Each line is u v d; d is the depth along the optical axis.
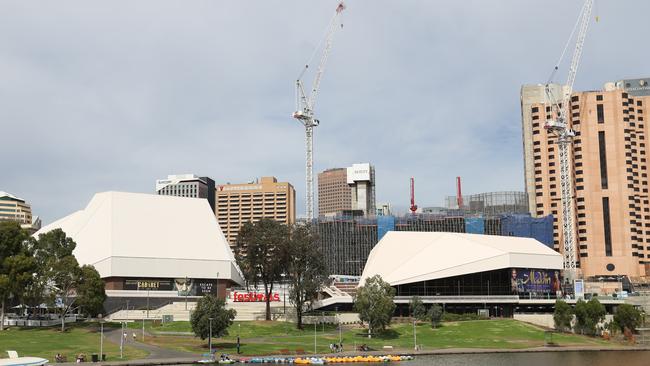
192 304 192.25
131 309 191.75
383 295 164.12
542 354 140.00
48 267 150.38
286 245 170.88
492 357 132.62
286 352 128.38
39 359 98.38
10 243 153.25
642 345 160.00
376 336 161.25
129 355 117.19
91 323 165.00
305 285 168.12
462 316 194.12
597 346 155.12
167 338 142.38
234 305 196.62
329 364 118.44
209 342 126.50
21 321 160.75
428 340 156.12
